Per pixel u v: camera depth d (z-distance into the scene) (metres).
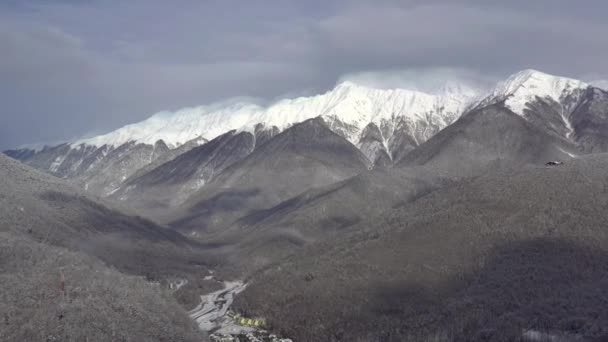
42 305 197.62
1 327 183.50
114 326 197.25
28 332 182.88
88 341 186.00
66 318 192.75
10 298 198.00
